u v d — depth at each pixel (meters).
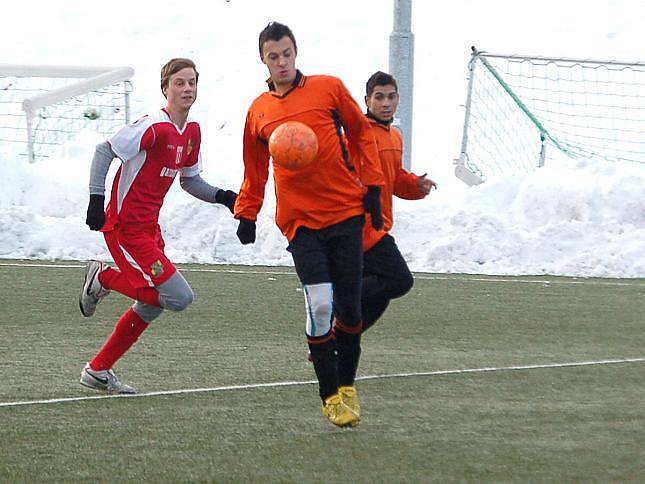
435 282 34.84
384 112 21.06
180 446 15.26
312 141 16.64
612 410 17.67
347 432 16.11
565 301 31.17
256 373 20.69
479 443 15.46
